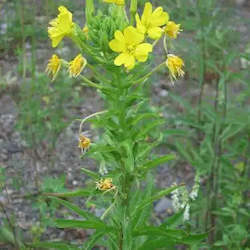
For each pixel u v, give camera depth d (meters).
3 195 0.71
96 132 0.77
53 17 0.84
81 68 0.42
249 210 0.64
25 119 0.79
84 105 0.88
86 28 0.43
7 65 0.88
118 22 0.42
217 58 0.76
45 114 0.78
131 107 0.46
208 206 0.65
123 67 0.43
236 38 0.78
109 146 0.45
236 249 0.59
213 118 0.68
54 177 0.73
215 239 0.65
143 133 0.45
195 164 0.66
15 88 0.86
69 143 0.79
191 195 0.59
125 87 0.43
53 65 0.44
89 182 0.71
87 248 0.47
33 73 0.78
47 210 0.67
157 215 0.72
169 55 0.43
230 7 0.87
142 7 0.70
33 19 0.81
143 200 0.46
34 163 0.68
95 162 0.75
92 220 0.45
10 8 0.97
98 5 0.72
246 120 0.69
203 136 0.78
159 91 0.93
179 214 0.49
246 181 0.67
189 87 0.93
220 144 0.67
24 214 0.69
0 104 0.88
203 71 0.74
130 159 0.43
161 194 0.45
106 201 0.48
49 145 0.76
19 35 0.88
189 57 0.74
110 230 0.46
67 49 0.91
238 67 0.85
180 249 0.66
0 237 0.65
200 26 0.70
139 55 0.40
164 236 0.47
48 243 0.51
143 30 0.41
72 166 0.75
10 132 0.83
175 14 0.75
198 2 0.70
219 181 0.67
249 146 0.70
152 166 0.46
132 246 0.49
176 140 0.73
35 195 0.70
